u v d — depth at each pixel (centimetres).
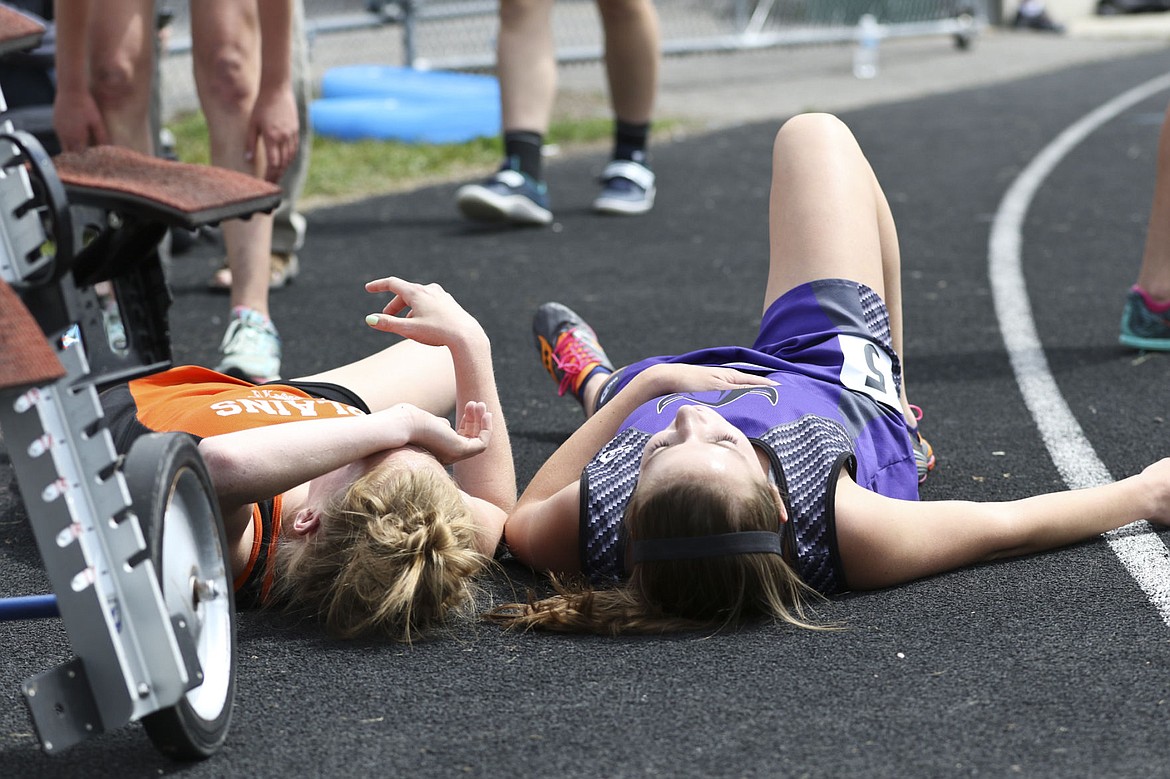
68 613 389
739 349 641
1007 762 416
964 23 3584
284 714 466
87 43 923
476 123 1973
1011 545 576
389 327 609
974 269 1224
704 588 510
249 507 534
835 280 648
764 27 3344
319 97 2233
